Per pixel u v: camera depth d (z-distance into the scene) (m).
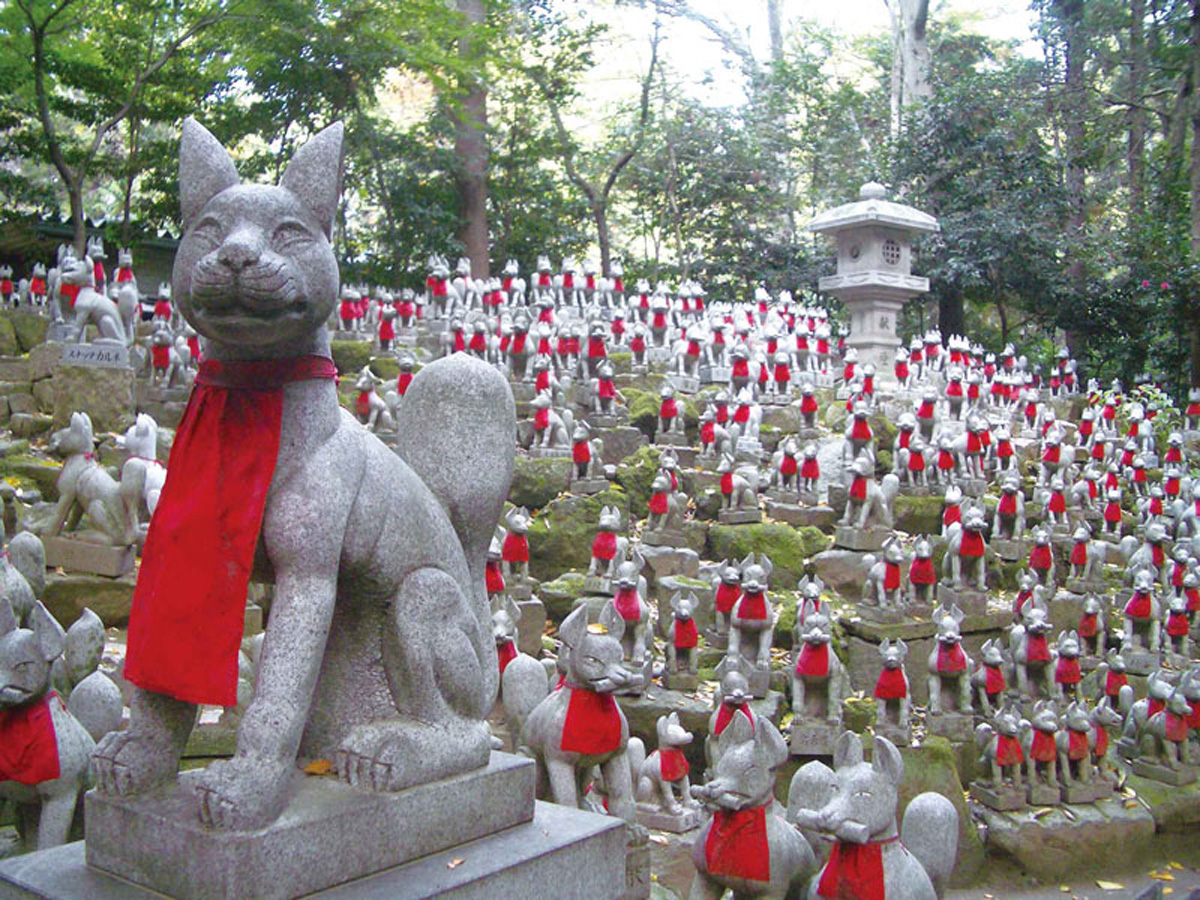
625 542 11.48
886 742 6.01
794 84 30.81
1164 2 27.03
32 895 3.30
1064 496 15.86
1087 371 28.30
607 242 28.84
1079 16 28.61
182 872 3.19
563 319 19.39
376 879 3.44
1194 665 12.43
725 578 10.45
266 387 3.52
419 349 16.41
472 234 25.28
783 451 14.12
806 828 5.96
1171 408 22.81
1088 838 9.84
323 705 3.80
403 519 3.75
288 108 21.77
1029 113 27.94
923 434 15.89
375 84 23.47
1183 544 15.49
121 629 9.34
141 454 9.55
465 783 3.79
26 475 11.51
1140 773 10.99
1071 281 27.62
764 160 29.88
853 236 20.09
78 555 9.50
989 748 10.10
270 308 3.33
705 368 17.67
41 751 5.39
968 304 33.62
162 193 22.33
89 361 12.73
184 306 3.46
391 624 3.78
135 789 3.43
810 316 21.91
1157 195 27.36
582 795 6.88
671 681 9.88
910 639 11.26
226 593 3.37
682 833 7.99
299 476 3.49
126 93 19.83
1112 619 14.30
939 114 27.25
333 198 3.58
